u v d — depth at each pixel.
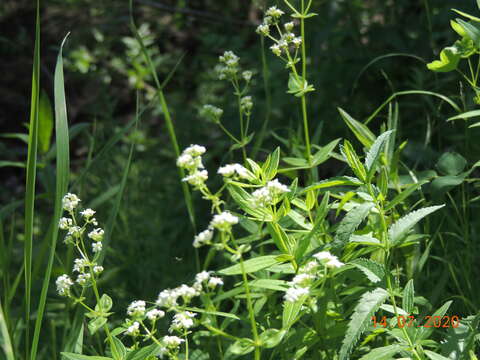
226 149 4.74
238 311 2.84
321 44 4.23
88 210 2.09
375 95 4.01
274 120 4.39
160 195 4.39
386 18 4.33
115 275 3.43
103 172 4.36
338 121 3.92
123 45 7.18
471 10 3.67
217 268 3.31
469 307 2.42
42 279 3.36
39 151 3.55
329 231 2.30
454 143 3.30
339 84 4.07
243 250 1.82
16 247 4.30
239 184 1.94
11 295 2.40
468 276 2.46
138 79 6.41
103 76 6.36
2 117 6.92
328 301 2.06
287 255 1.95
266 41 5.05
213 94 5.77
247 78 2.73
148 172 4.57
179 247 3.72
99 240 2.07
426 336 1.84
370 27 4.23
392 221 2.50
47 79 7.10
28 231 2.07
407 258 2.42
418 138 3.55
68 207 2.06
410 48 3.93
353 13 4.25
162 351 1.82
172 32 7.27
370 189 1.91
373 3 4.57
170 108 5.68
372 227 2.27
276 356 2.26
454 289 2.52
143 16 7.26
